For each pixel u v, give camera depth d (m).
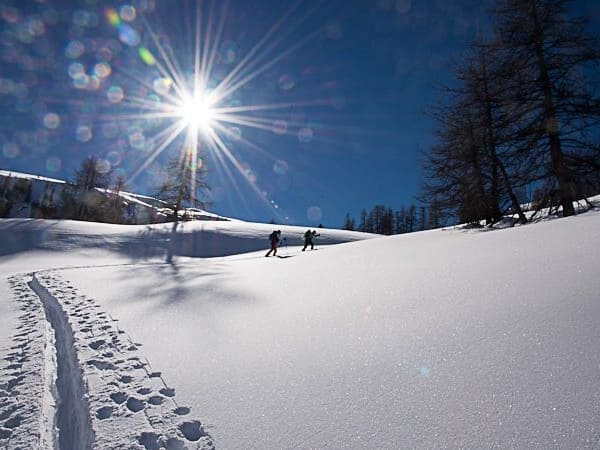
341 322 3.76
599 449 1.51
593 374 1.95
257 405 2.41
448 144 14.87
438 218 15.35
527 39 12.16
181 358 3.36
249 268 9.56
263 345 3.48
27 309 5.67
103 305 5.68
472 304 3.36
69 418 2.52
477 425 1.82
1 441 2.25
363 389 2.39
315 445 1.92
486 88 13.77
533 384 2.01
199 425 2.25
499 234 7.41
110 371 3.13
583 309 2.63
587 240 4.54
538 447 1.60
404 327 3.26
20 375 3.18
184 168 32.56
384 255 8.32
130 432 2.21
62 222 25.91
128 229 26.91
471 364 2.37
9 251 18.89
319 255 11.33
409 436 1.85
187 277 8.29
